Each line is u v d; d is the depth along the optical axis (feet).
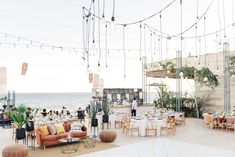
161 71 52.80
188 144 28.58
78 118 41.50
